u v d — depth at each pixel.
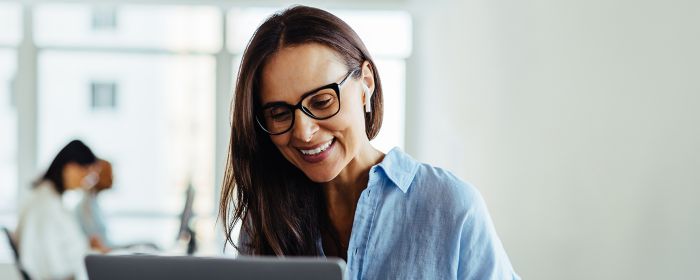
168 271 1.10
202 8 6.18
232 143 1.38
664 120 2.28
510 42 3.94
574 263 3.04
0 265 5.74
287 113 1.28
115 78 6.12
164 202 6.11
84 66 6.11
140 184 6.10
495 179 4.21
